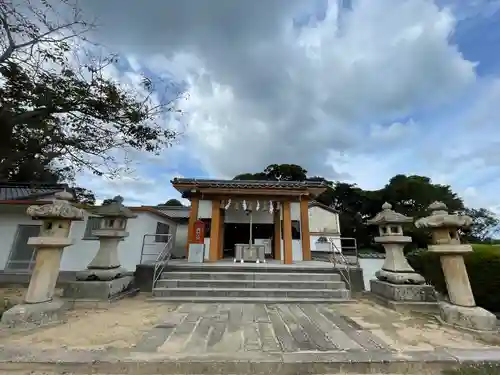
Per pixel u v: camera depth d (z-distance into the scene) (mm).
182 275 7492
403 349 3277
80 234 10258
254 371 2828
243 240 14312
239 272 7699
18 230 10062
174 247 15109
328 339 3660
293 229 11250
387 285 6160
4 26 6211
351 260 10648
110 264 6422
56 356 2918
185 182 10648
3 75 6488
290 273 7695
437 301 5688
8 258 9680
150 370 2801
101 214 6664
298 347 3326
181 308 5570
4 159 7383
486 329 3930
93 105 7645
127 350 3141
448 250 4578
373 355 3047
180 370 2809
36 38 6590
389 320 4746
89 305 5590
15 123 6938
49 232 4828
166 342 3457
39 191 12117
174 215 16797
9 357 2881
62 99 7234
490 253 5488
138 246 10648
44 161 8164
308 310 5523
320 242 16531
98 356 2936
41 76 6910
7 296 7082
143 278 7359
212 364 2830
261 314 5117
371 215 26062
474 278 5551
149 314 5020
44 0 6457
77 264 9938
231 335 3787
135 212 10953
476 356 3031
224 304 6047
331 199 29297
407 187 23188
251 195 10258
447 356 3025
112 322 4430
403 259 6504
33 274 4566
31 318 4109
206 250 10891
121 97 8078
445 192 22516
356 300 6590
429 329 4199
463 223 4469
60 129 7891
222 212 12078
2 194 11648
